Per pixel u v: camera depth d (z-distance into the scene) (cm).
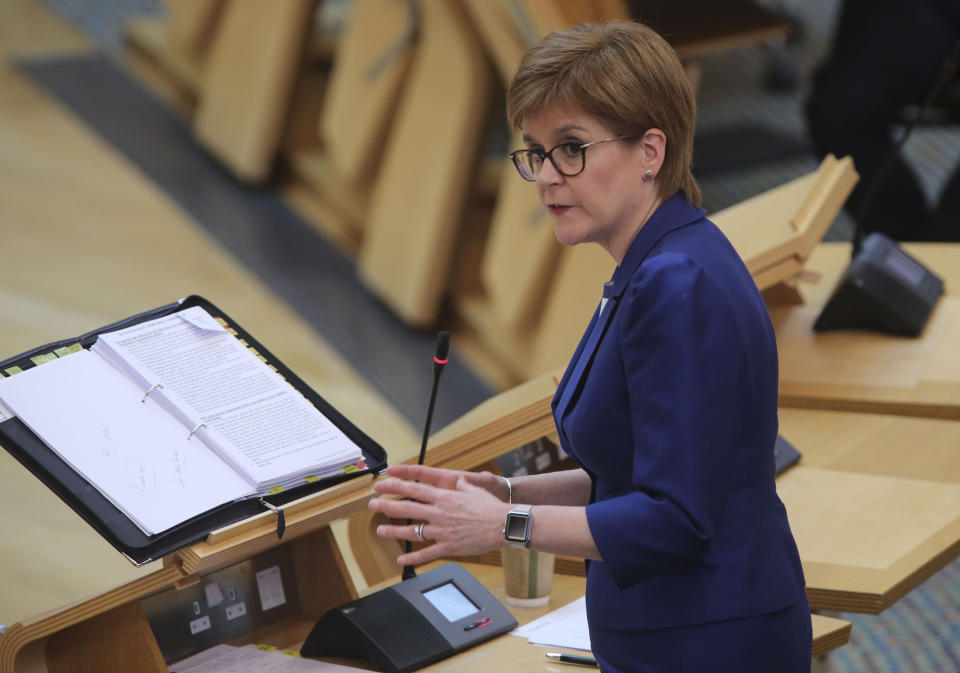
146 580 601
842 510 805
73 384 643
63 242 2028
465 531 536
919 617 1164
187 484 607
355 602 673
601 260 1487
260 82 2180
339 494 639
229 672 652
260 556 720
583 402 543
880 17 1555
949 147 2141
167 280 1930
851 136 1593
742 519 524
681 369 500
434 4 1727
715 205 1973
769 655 527
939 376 977
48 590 1243
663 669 534
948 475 845
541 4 1385
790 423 954
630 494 516
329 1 2525
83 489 600
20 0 3034
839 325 1070
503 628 679
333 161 2128
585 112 521
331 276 1981
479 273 1884
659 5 1758
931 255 1232
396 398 1664
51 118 2477
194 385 656
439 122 1764
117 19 2919
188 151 2375
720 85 2442
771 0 2442
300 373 1711
